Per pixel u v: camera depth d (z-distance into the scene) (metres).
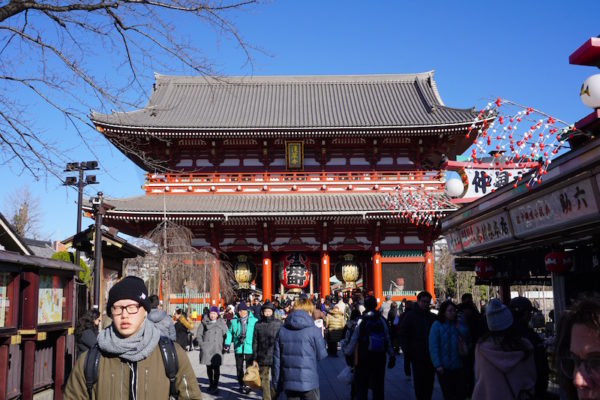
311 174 45.59
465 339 11.21
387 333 12.85
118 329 5.12
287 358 10.05
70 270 14.58
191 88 55.66
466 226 17.33
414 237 44.66
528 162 16.30
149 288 39.09
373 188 45.00
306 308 10.39
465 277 72.19
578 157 9.54
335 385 18.25
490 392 7.05
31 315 12.41
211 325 17.45
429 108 49.31
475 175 16.66
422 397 12.68
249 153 46.44
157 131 41.91
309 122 47.28
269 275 44.75
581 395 3.31
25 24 11.94
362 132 43.62
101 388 5.04
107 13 11.90
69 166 14.02
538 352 9.47
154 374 5.10
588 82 9.85
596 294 3.51
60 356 14.30
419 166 46.03
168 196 44.81
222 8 12.10
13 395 11.98
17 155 11.58
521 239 13.82
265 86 56.69
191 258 38.69
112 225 42.41
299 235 45.50
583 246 14.36
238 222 44.25
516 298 9.82
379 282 43.94
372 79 57.25
